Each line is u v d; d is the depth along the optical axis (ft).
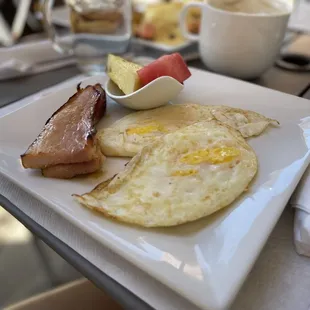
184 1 1.41
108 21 1.11
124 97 0.74
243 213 0.49
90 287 0.81
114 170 0.60
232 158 0.56
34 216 0.55
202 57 1.06
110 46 1.14
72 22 1.12
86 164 0.57
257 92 0.82
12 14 1.92
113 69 0.81
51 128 0.63
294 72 1.10
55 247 0.50
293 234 0.53
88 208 0.50
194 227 0.48
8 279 1.18
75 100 0.72
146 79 0.73
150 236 0.47
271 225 0.47
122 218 0.48
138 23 1.35
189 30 1.26
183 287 0.40
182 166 0.55
